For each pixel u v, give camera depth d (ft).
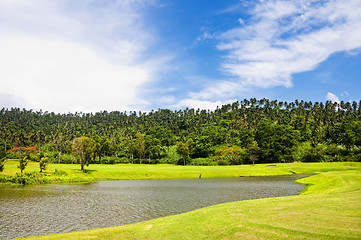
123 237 57.41
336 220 55.88
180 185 205.46
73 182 227.81
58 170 254.47
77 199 139.44
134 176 266.36
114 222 92.68
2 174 222.89
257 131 602.44
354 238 42.63
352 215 59.98
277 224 55.47
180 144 493.77
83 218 98.32
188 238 51.93
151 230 61.31
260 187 186.91
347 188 129.59
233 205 86.53
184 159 485.56
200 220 65.51
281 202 86.63
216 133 627.46
